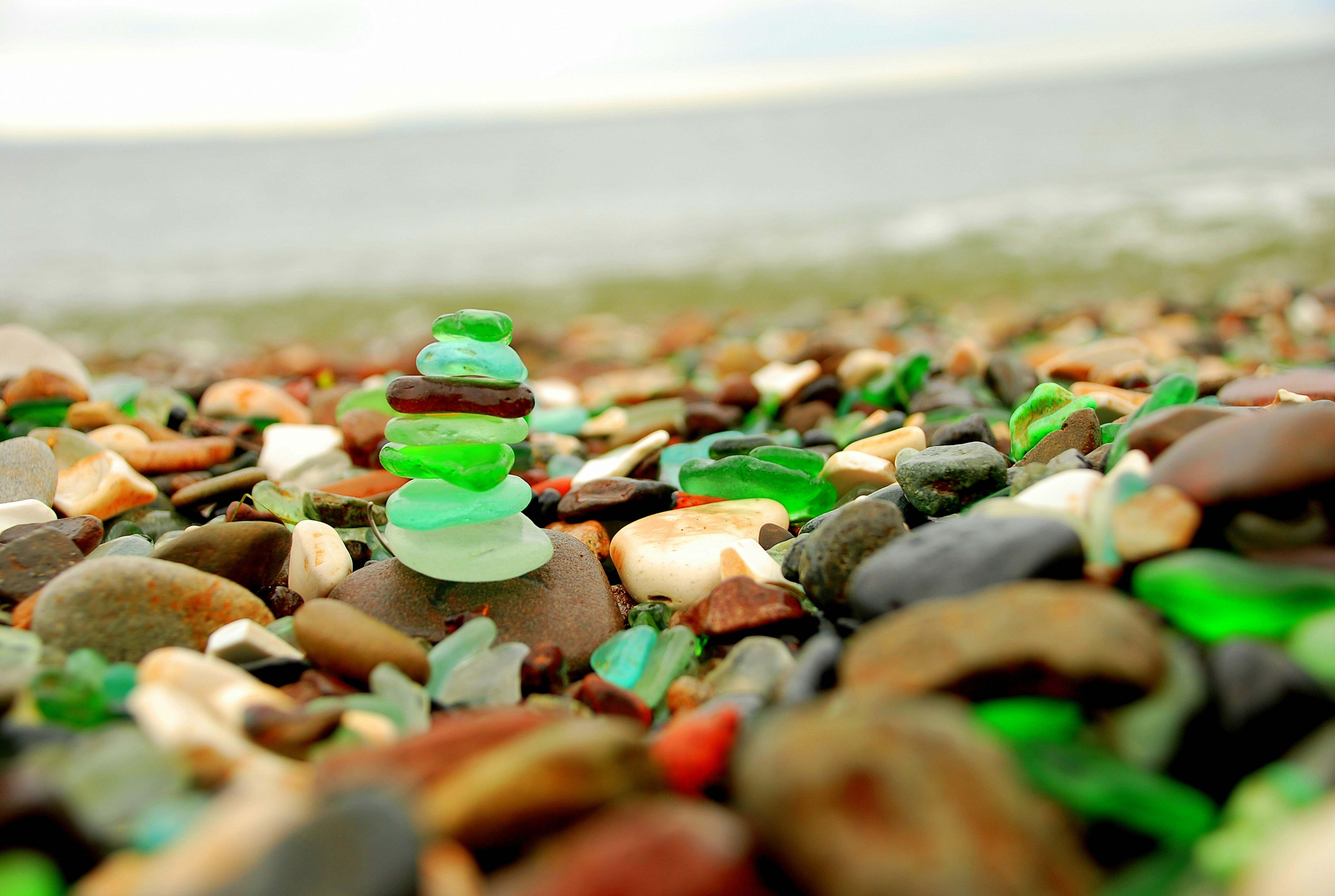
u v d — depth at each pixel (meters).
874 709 0.17
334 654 0.23
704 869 0.15
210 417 0.45
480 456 0.26
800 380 0.45
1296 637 0.20
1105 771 0.18
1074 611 0.19
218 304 1.16
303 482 0.37
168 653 0.22
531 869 0.17
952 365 0.46
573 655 0.26
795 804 0.16
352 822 0.15
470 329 0.26
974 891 0.15
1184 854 0.17
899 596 0.22
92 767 0.19
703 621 0.25
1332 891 0.14
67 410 0.41
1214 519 0.22
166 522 0.33
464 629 0.25
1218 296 0.86
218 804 0.18
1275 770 0.18
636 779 0.18
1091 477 0.24
